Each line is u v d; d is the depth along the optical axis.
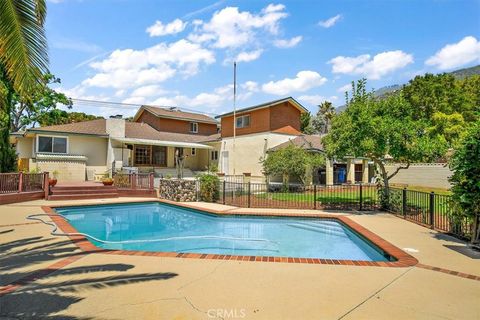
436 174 21.81
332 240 10.18
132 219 14.03
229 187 18.45
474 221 7.58
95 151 25.14
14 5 6.03
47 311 3.88
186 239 10.27
